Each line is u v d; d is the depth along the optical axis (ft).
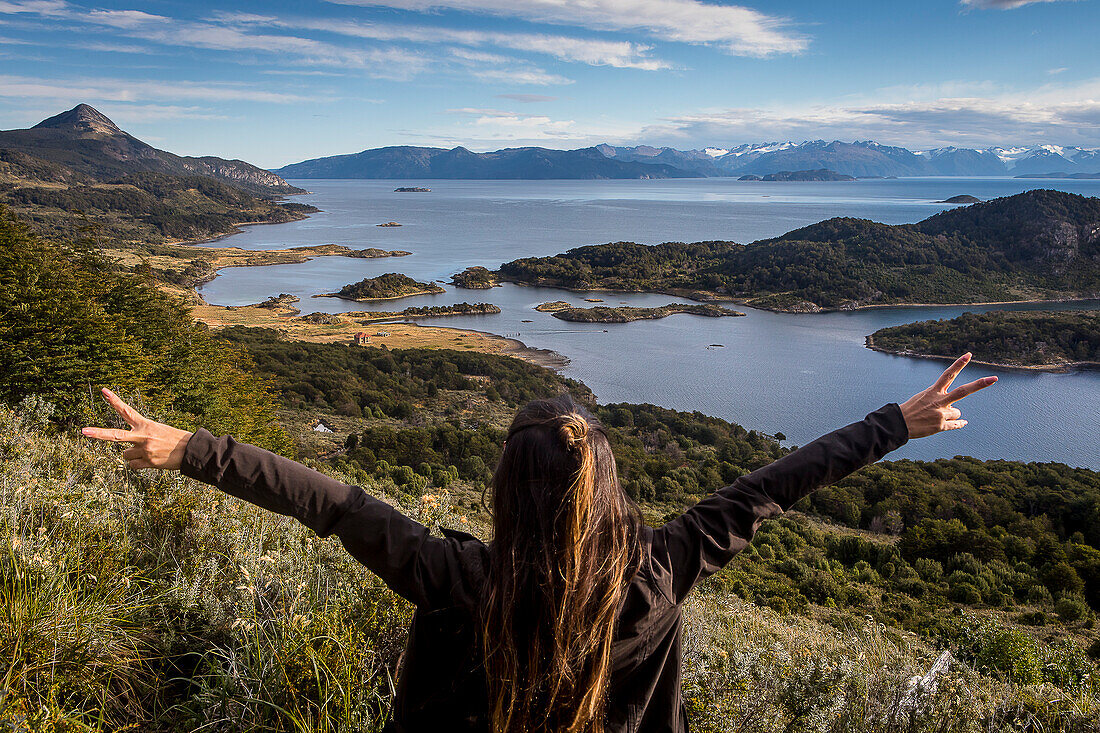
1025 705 9.27
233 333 366.43
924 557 114.83
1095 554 113.70
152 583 7.14
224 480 3.49
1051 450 291.99
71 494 8.81
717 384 348.59
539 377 321.52
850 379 369.50
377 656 6.38
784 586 57.00
